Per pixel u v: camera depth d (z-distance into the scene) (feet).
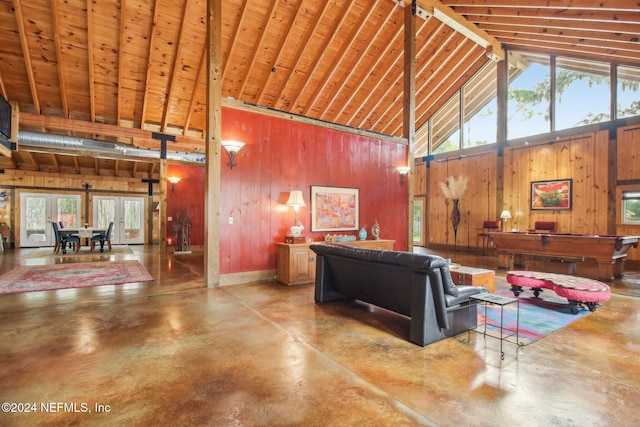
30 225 35.65
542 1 17.29
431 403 6.32
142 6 19.02
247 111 16.94
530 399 6.49
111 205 39.32
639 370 7.77
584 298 11.83
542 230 26.78
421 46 25.32
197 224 33.50
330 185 19.80
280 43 22.18
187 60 22.49
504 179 29.76
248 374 7.41
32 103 23.88
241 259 16.81
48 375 7.27
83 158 36.11
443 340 9.59
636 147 22.68
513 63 29.32
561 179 26.30
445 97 33.96
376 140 21.95
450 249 33.63
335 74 25.53
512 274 14.47
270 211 17.67
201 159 31.01
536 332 10.29
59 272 19.58
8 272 19.54
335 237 18.79
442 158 34.63
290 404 6.25
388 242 20.36
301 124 18.74
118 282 16.84
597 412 6.07
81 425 5.60
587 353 8.74
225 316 11.54
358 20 22.35
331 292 13.50
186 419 5.79
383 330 10.36
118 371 7.49
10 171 34.73
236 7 20.03
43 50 20.24
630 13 15.55
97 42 20.34
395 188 22.90
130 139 29.86
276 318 11.43
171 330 10.11
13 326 10.30
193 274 19.22
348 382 7.11
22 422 5.65
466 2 21.25
